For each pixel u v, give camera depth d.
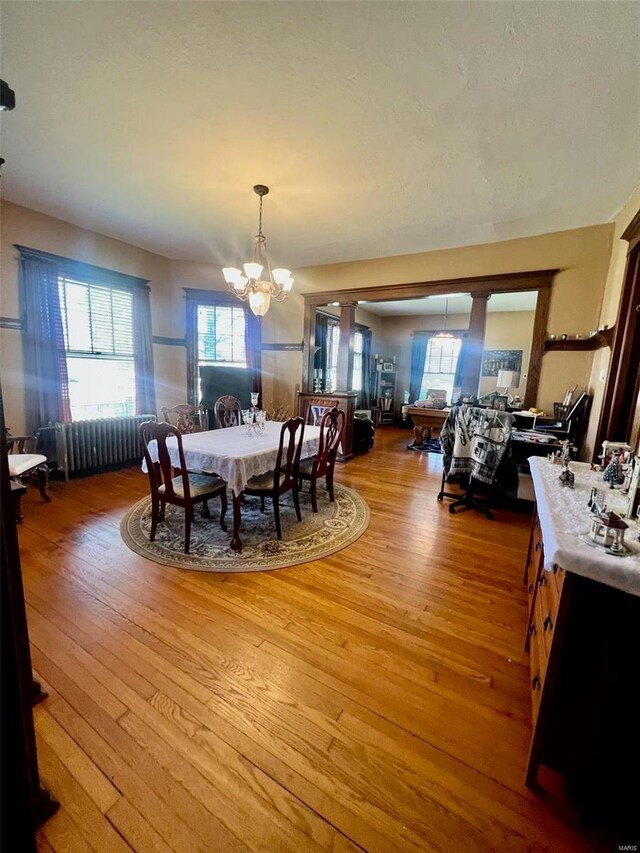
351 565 2.49
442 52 1.73
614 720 1.02
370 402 9.42
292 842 1.03
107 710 1.40
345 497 3.83
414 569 2.46
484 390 8.41
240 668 1.61
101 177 3.02
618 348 2.75
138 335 4.90
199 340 5.61
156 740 1.29
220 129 2.36
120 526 2.97
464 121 2.20
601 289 3.68
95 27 1.65
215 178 2.97
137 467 4.79
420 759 1.25
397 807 1.11
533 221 3.58
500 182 2.87
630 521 1.26
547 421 3.75
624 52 1.68
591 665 1.03
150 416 4.92
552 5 1.49
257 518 3.21
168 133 2.41
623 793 1.05
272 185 3.05
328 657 1.68
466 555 2.67
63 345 4.06
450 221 3.64
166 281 5.32
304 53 1.76
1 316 3.62
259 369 5.96
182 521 3.12
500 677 1.60
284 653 1.70
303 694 1.49
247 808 1.10
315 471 3.23
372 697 1.49
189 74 1.91
